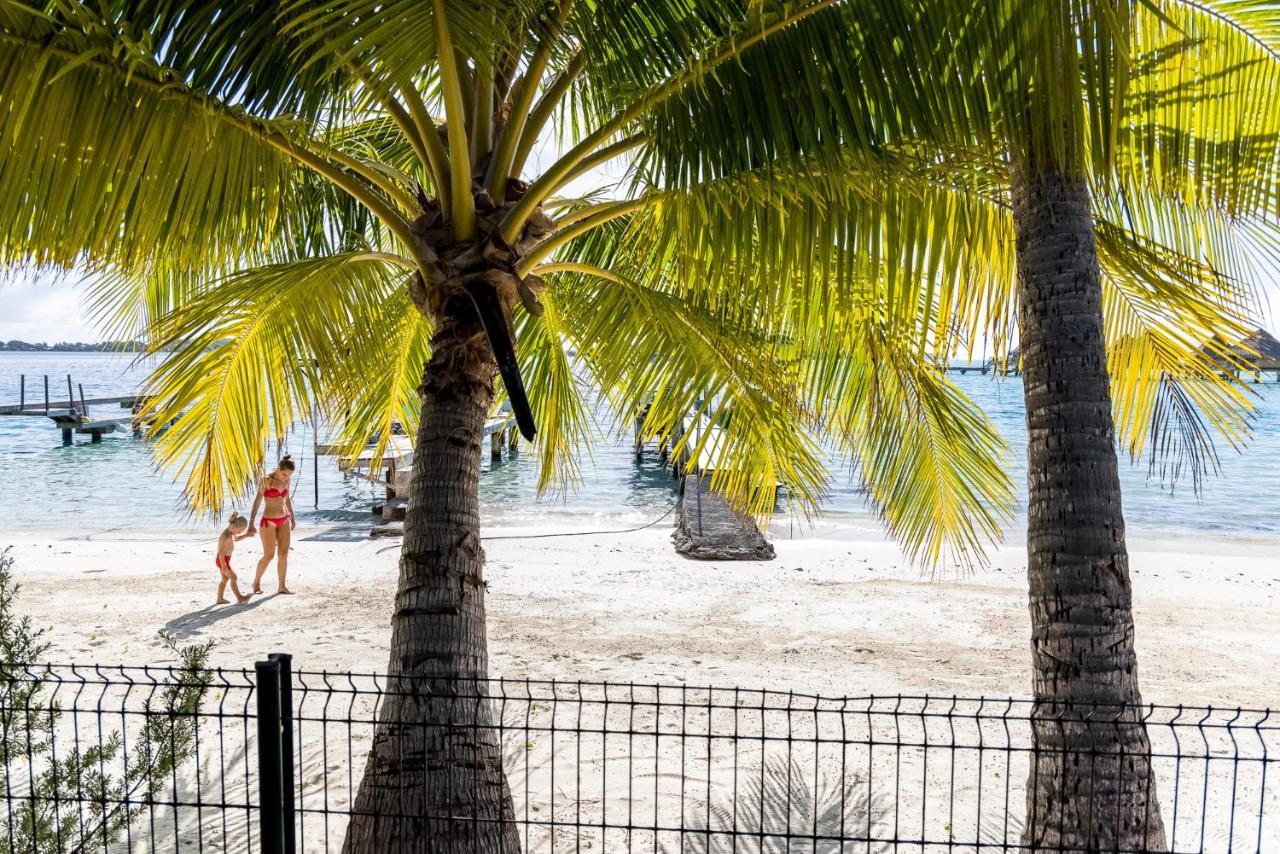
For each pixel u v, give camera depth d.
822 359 6.54
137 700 8.31
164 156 3.83
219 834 5.71
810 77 3.80
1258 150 4.74
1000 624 11.64
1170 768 7.10
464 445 5.00
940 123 3.71
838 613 12.16
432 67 5.84
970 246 5.08
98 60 3.68
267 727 3.81
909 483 6.83
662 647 10.54
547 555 16.38
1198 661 10.24
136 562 15.84
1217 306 5.39
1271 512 24.84
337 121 5.80
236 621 11.77
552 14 4.45
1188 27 4.77
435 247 4.92
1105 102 3.55
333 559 16.12
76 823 4.99
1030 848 3.93
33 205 3.71
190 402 5.49
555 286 7.00
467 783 4.73
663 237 4.58
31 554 16.61
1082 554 4.08
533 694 8.71
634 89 4.29
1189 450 6.17
